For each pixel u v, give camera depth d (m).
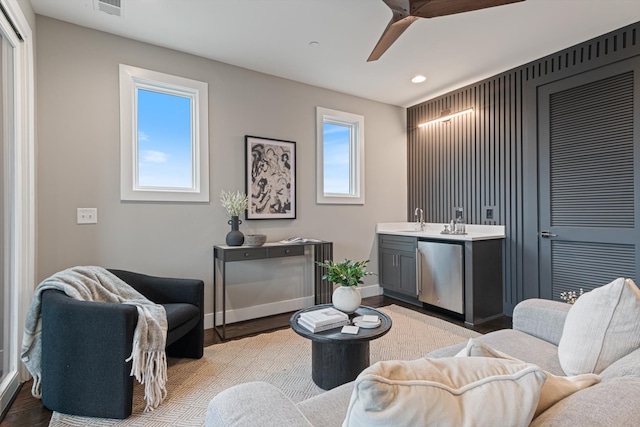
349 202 4.23
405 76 3.71
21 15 2.05
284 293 3.72
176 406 1.92
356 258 4.32
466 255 3.37
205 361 2.50
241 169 3.44
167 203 3.03
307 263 3.88
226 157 3.35
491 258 3.50
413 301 4.12
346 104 4.23
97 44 2.72
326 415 1.09
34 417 1.83
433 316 3.58
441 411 0.58
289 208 3.75
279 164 3.68
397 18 2.02
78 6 2.40
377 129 4.53
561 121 3.15
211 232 3.25
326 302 3.85
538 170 3.33
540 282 3.32
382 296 4.44
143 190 2.92
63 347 1.84
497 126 3.67
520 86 3.46
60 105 2.57
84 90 2.67
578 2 2.38
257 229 3.55
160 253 2.99
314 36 2.84
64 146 2.58
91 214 2.69
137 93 2.97
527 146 3.41
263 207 3.56
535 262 3.35
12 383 2.01
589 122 2.96
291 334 3.07
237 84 3.42
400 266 4.17
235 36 2.84
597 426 0.60
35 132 2.39
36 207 2.44
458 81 3.87
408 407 0.57
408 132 4.80
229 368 2.39
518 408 0.61
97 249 2.71
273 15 2.53
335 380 2.06
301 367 2.41
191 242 3.15
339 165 4.35
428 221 4.50
